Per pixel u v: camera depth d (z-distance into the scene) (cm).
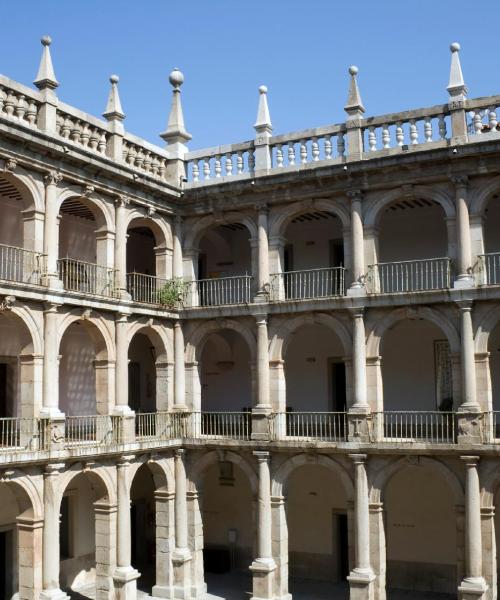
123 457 2898
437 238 3350
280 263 3177
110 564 2850
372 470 2914
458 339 2841
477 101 2848
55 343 2662
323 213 3453
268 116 3209
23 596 2536
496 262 3197
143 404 3875
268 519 3039
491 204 3238
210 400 3788
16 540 3014
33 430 2569
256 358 3161
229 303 3481
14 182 2625
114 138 2984
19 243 3081
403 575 3288
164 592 3138
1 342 3009
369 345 2969
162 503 3186
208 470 3709
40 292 2600
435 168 2892
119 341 2956
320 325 3566
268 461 3062
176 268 3347
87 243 3481
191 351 3297
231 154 3291
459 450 2756
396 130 2977
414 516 3294
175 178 3319
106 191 2952
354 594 2845
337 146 3080
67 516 3309
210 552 3544
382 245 3450
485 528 2725
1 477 2434
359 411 2923
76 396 3391
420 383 3334
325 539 3438
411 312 2908
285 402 3403
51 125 2675
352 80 3052
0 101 2517
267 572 2984
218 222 3328
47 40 2684
